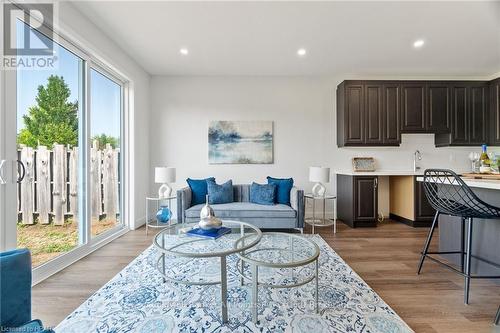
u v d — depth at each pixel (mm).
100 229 3154
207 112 4430
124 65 3457
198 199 3660
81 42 2568
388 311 1679
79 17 2516
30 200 2109
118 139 3658
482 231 2104
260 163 4426
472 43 3219
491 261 2029
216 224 2033
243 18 2656
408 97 4105
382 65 3953
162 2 2389
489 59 3730
